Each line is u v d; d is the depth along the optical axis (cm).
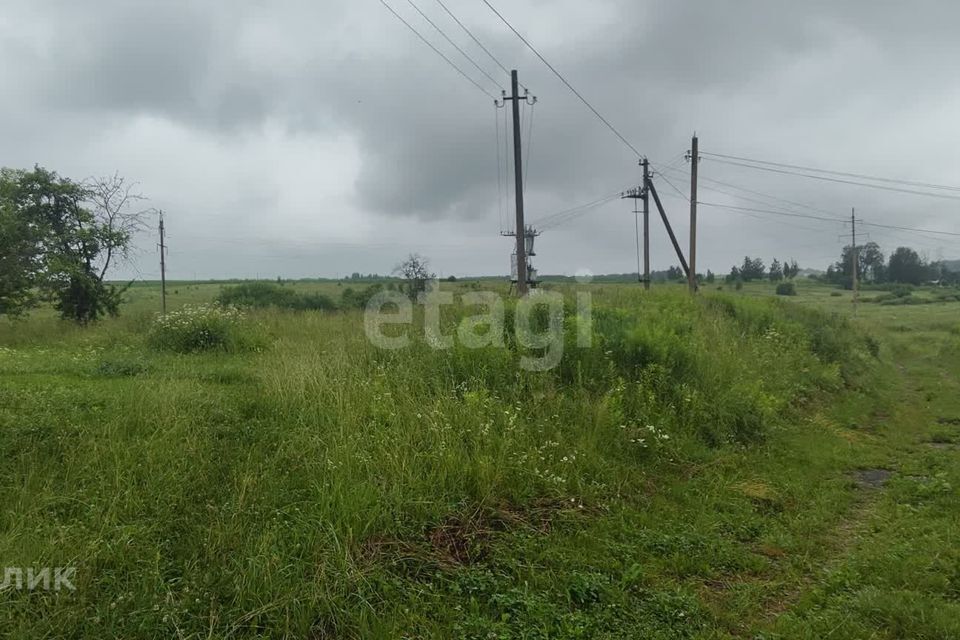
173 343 1212
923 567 439
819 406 1086
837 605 393
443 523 461
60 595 325
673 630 362
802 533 519
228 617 326
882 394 1330
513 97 1714
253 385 775
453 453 541
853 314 4238
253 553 372
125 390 684
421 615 357
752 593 414
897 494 622
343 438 546
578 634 348
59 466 472
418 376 741
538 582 405
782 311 2003
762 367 1149
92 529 390
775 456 750
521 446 592
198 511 428
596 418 687
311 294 3200
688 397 797
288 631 324
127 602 328
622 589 408
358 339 966
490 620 360
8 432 512
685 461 682
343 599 354
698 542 486
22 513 398
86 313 1861
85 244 1858
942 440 904
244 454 526
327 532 408
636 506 557
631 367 861
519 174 1727
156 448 505
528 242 2406
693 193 2400
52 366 906
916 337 2894
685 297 1759
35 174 1819
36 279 1716
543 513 511
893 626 363
